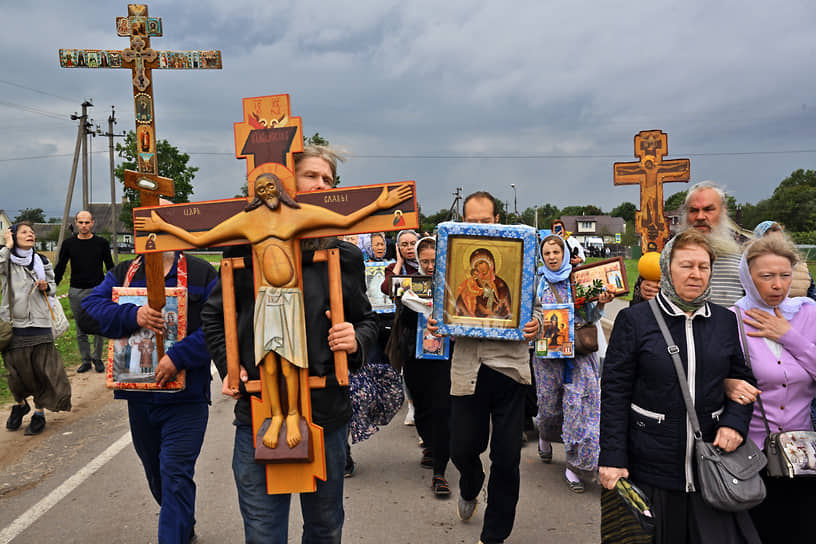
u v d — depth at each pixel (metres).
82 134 30.11
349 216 2.12
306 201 2.17
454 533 3.54
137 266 3.09
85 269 7.88
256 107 2.22
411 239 4.97
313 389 2.24
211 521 3.65
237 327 2.28
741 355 2.34
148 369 2.84
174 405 2.90
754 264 2.53
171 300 2.87
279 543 2.27
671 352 2.28
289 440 2.13
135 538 3.41
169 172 36.78
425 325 4.01
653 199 10.20
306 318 2.23
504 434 3.12
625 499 2.21
